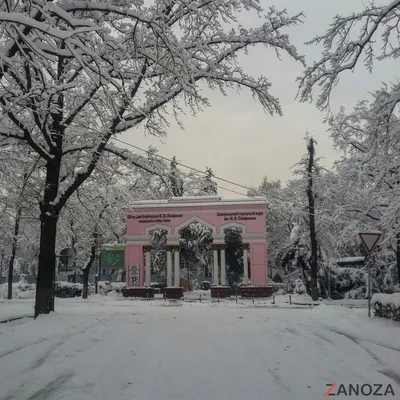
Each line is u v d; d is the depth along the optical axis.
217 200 35.59
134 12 9.30
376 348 8.67
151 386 6.04
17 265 64.44
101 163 18.06
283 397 5.62
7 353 8.12
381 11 9.55
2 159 17.39
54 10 8.06
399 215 19.17
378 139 13.74
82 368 7.00
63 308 19.81
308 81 11.03
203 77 15.64
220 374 6.64
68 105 14.70
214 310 18.20
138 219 35.72
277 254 43.38
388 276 34.91
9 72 11.38
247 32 14.94
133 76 12.83
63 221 27.67
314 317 13.96
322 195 35.62
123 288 37.03
